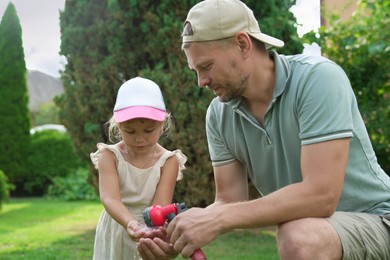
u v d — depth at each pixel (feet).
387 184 8.09
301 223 6.94
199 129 19.29
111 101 20.66
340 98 7.30
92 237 20.97
